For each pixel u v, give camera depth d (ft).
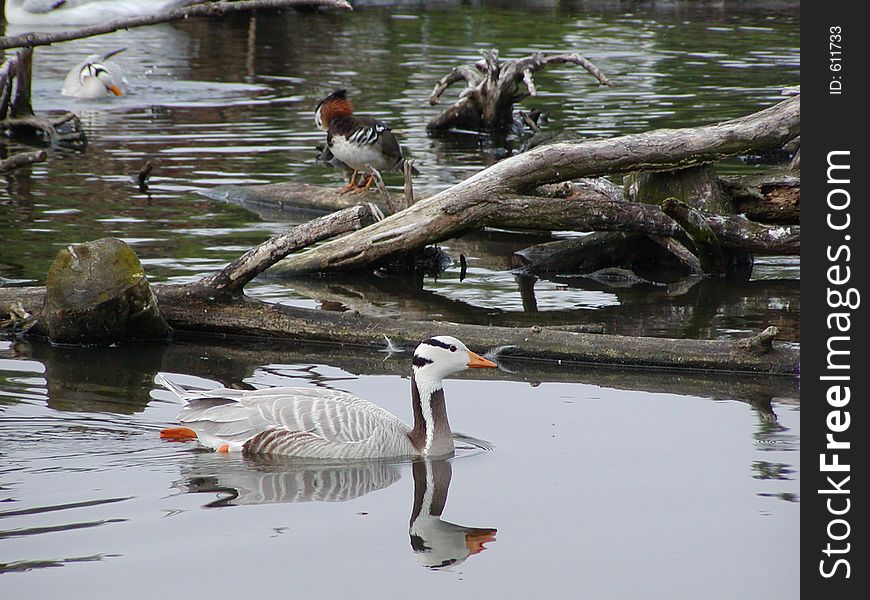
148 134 90.63
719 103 101.81
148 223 65.57
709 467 34.55
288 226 66.18
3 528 29.84
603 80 91.76
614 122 93.81
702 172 59.98
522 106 102.68
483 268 62.28
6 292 48.83
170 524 30.37
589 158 57.88
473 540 29.76
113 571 27.66
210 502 31.91
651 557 28.86
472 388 42.70
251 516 31.04
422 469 34.91
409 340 47.34
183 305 48.67
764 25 154.71
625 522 30.81
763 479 33.60
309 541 29.60
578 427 38.32
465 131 96.32
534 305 54.39
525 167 57.77
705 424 38.47
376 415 36.52
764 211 60.34
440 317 51.98
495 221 57.47
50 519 30.42
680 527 30.55
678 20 159.22
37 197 70.64
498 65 94.53
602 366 45.50
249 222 66.85
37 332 47.96
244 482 33.47
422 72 119.65
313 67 122.72
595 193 64.23
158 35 143.54
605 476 33.91
